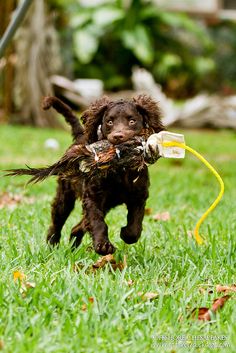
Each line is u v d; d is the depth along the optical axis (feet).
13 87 73.31
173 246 22.27
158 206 31.78
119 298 16.15
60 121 74.90
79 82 90.53
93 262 20.11
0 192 34.14
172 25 99.55
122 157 18.34
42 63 73.10
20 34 72.23
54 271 18.84
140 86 87.40
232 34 107.86
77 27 93.86
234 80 105.50
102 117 19.31
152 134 18.49
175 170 47.06
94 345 13.96
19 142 56.80
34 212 27.66
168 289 17.29
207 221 27.71
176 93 99.50
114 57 98.27
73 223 25.67
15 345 13.66
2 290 16.44
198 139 69.56
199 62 100.32
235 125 82.58
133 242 20.11
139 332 14.56
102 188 19.36
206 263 20.27
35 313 15.58
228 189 38.78
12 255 20.44
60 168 18.79
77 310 15.62
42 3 72.18
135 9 96.84
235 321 15.35
